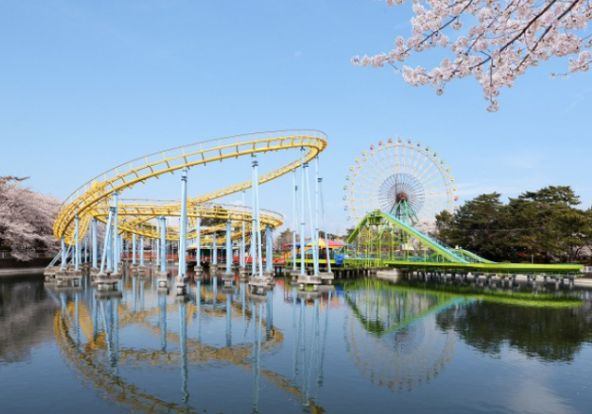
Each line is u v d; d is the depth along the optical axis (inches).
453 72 366.9
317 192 1752.0
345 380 574.6
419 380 575.5
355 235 2950.3
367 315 1109.7
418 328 936.3
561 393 530.3
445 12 328.8
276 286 1859.0
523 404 494.6
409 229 2512.3
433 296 1552.7
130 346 751.1
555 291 1721.2
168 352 712.4
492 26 333.7
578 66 341.7
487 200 3088.1
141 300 1347.2
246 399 502.6
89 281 2001.7
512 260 2915.8
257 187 1546.5
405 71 384.5
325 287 1840.6
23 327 908.0
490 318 1069.8
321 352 721.6
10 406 475.5
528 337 845.2
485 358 690.8
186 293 1526.8
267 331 891.4
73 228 2363.4
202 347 748.6
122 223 2353.6
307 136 1488.7
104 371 604.1
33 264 3048.7
